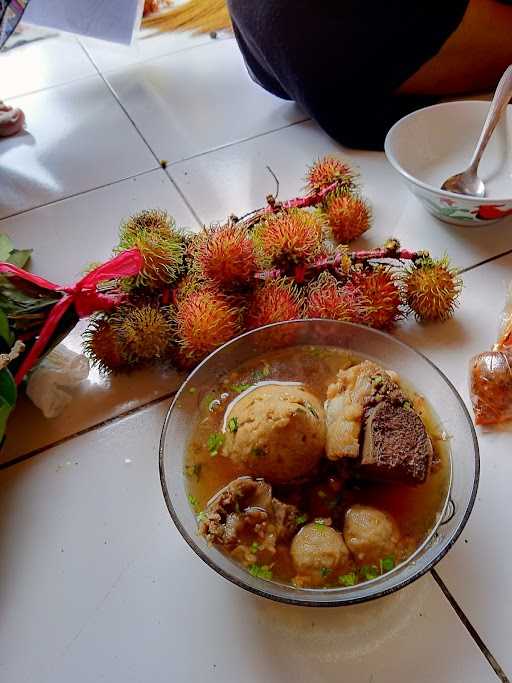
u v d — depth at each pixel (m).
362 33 0.50
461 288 0.42
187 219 0.51
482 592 0.31
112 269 0.37
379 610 0.30
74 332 0.43
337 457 0.30
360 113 0.55
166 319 0.38
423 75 0.54
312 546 0.28
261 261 0.38
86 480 0.36
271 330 0.34
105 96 0.65
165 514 0.34
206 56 0.69
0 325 0.35
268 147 0.57
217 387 0.35
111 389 0.40
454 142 0.50
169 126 0.60
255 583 0.27
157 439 0.37
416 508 0.30
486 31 0.52
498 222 0.47
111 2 0.65
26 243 0.50
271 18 0.52
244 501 0.30
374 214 0.49
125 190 0.54
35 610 0.32
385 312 0.39
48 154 0.58
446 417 0.32
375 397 0.31
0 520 0.35
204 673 0.29
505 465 0.35
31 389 0.38
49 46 0.72
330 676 0.29
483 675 0.28
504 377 0.35
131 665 0.30
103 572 0.33
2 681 0.30
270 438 0.30
